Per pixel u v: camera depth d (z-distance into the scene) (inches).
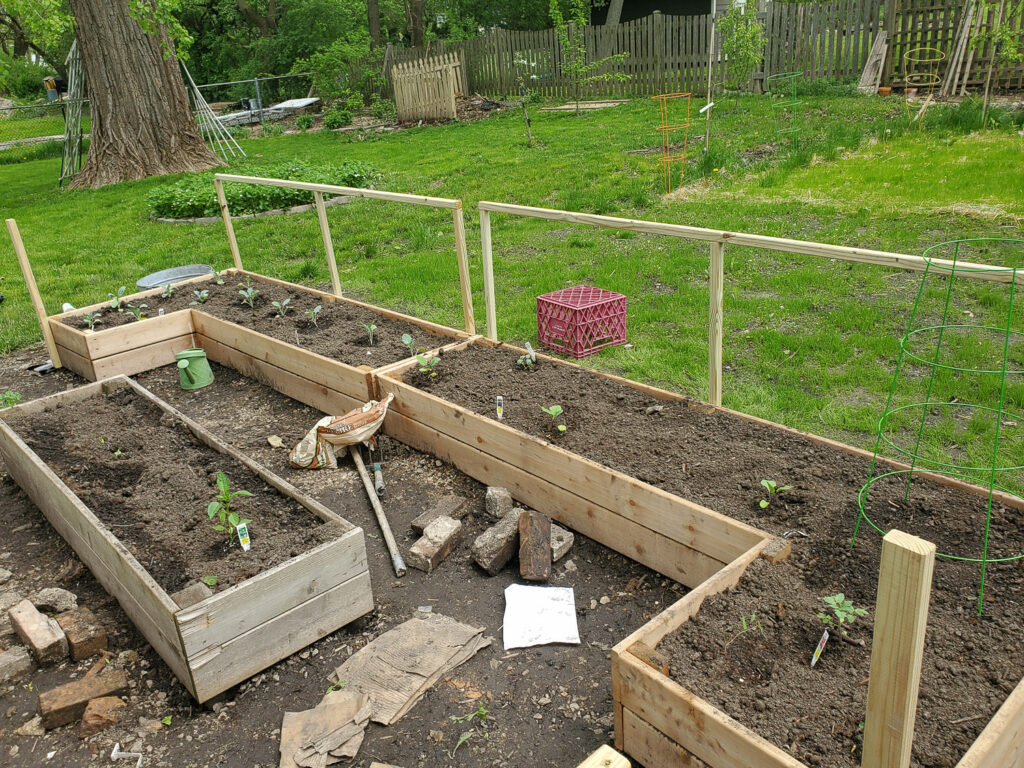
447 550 148.9
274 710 115.6
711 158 407.8
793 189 362.0
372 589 142.1
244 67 1283.2
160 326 250.7
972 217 294.4
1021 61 531.2
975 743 81.3
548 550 140.4
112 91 596.4
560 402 173.5
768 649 101.3
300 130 870.4
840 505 129.6
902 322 219.5
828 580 113.7
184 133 628.7
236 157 677.3
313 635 126.2
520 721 110.3
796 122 518.3
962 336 206.5
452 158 553.9
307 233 382.3
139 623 129.2
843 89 605.0
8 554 158.4
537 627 127.1
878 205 321.1
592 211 363.6
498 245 331.0
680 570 133.3
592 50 791.1
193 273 306.0
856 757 84.7
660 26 737.6
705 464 145.5
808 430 173.0
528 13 1224.2
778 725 89.4
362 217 399.5
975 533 119.6
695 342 219.5
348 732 108.3
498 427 158.9
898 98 560.4
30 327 293.0
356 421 177.9
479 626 129.6
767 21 660.1
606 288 266.8
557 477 149.6
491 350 206.2
